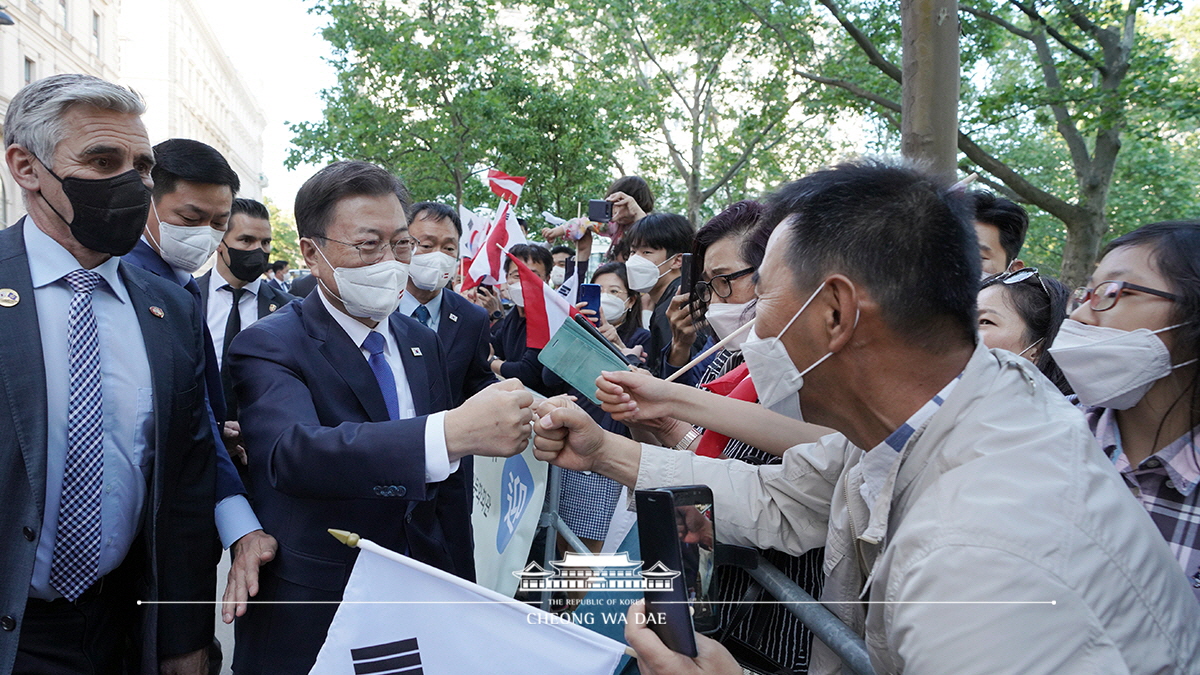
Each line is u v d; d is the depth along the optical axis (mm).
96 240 1704
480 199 18172
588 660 1390
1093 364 1531
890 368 1091
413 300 3428
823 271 1083
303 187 1949
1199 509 1486
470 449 1605
